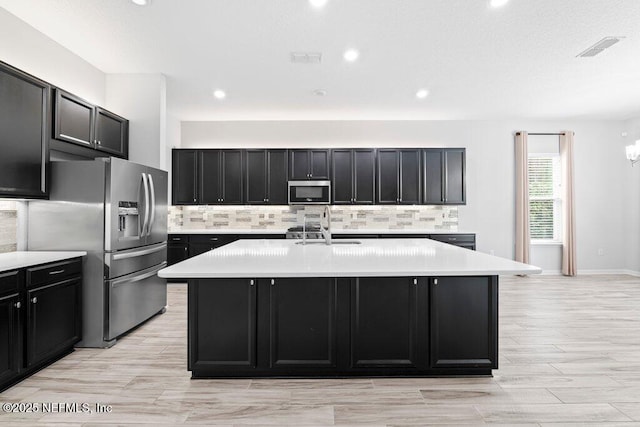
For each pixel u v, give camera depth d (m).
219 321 2.54
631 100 5.48
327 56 3.88
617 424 2.05
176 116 6.32
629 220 6.70
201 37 3.44
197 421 2.07
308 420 2.08
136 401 2.29
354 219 6.59
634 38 3.47
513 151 6.71
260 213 6.59
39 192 3.05
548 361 2.92
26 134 2.88
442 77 4.50
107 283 3.22
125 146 4.23
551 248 6.80
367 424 2.04
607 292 5.39
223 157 6.27
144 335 3.56
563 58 3.94
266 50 3.73
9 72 2.70
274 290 2.54
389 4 2.90
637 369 2.78
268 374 2.59
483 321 2.58
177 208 6.49
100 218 3.22
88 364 2.87
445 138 6.68
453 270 2.23
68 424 2.04
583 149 6.75
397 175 6.27
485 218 6.68
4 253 3.06
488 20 3.14
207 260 2.64
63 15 3.04
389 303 2.56
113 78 4.32
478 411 2.18
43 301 2.74
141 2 2.84
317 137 6.64
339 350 2.55
